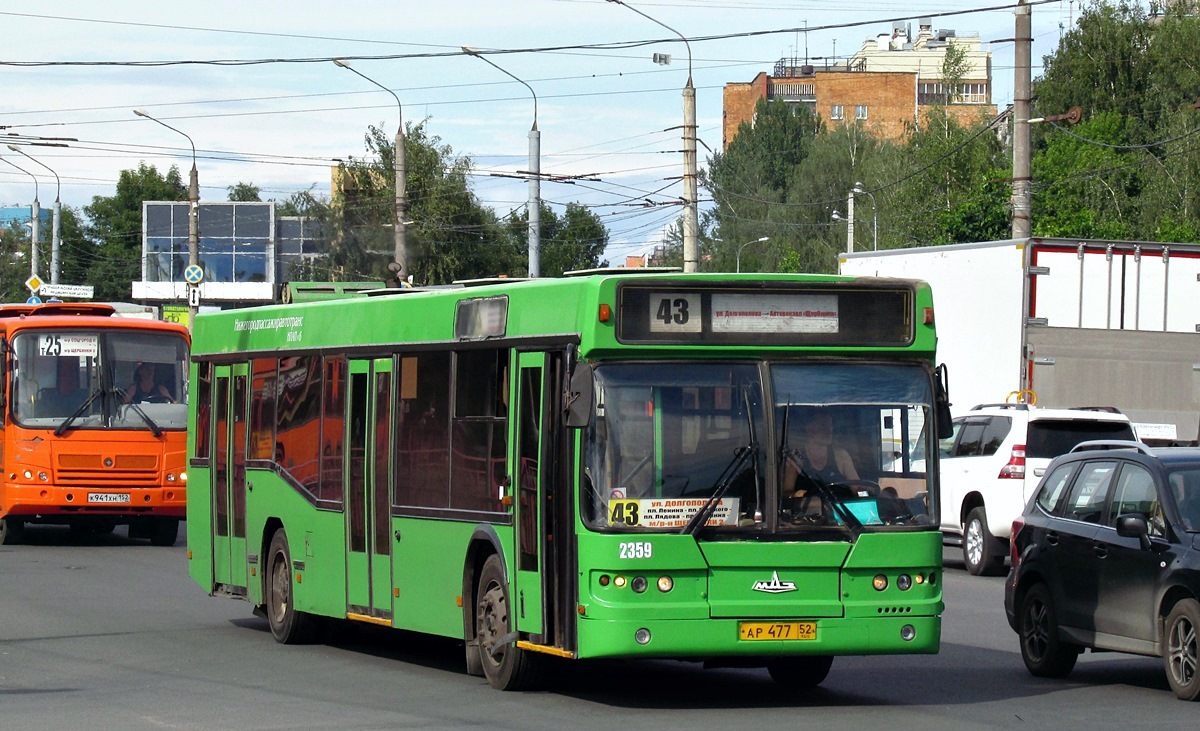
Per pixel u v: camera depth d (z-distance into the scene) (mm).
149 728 10219
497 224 80312
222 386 17016
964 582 21078
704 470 10594
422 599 12688
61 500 24984
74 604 17984
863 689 12047
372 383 13609
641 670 13242
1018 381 24891
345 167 76250
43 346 25328
